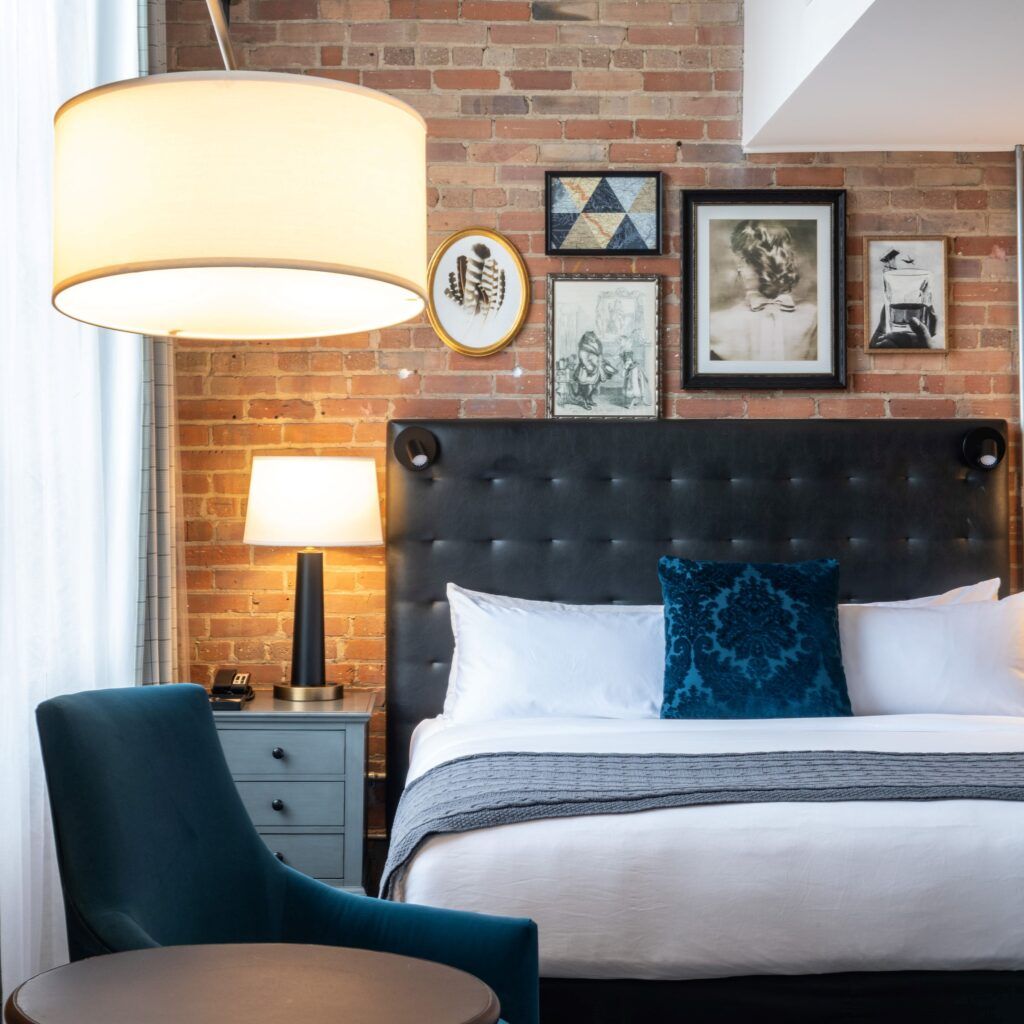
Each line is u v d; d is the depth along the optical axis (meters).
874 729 3.36
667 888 2.41
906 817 2.50
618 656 3.73
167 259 1.42
